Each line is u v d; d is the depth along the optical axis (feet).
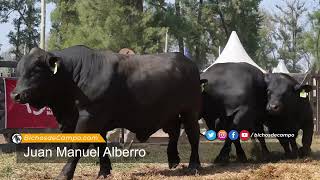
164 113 29.22
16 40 184.14
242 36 167.63
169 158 32.19
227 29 170.09
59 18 120.78
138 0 118.52
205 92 34.40
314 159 36.99
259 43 187.52
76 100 26.66
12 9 182.80
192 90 30.48
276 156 37.91
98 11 110.32
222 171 31.07
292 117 36.83
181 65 29.99
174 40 152.66
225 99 33.94
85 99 26.45
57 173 30.19
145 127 28.96
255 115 34.96
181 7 166.71
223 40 166.91
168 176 29.25
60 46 122.21
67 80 26.48
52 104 26.99
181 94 29.73
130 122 28.37
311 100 57.62
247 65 35.47
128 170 31.76
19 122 40.04
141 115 28.37
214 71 34.83
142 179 27.96
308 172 29.94
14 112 39.93
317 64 151.74
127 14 113.60
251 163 34.81
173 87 29.19
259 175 29.09
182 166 32.37
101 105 26.76
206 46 163.94
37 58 25.63
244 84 34.01
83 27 108.27
